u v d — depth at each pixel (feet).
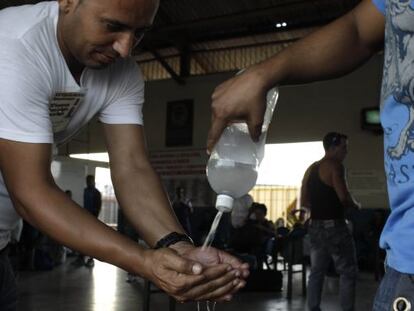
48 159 3.67
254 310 14.96
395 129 2.54
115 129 4.63
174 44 40.70
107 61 3.71
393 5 2.52
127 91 4.61
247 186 3.22
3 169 3.61
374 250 27.84
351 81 35.19
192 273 3.15
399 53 2.51
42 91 3.78
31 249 24.23
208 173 3.26
